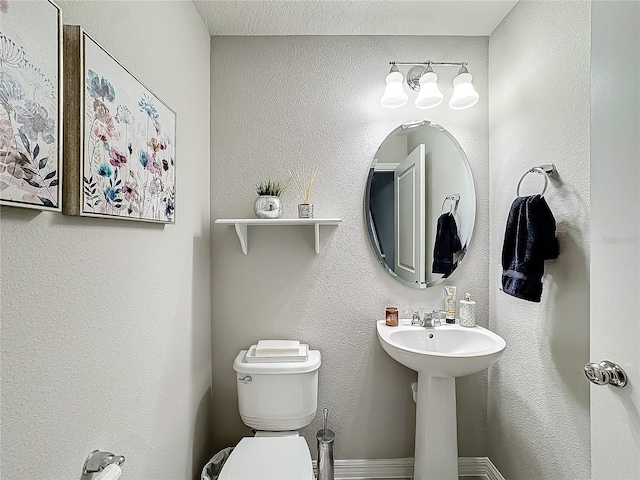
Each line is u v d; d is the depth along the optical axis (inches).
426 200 76.7
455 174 76.7
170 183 51.8
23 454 26.2
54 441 29.2
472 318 71.7
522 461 64.1
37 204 25.9
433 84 69.1
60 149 28.0
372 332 76.6
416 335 70.3
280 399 66.2
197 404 66.1
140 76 44.3
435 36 76.7
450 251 76.7
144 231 45.2
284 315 76.2
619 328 34.2
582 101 49.5
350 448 77.1
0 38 22.7
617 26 34.1
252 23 71.1
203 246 70.2
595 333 37.3
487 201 77.0
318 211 76.1
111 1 38.0
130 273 41.6
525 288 54.7
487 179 77.1
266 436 66.4
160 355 49.9
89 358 33.9
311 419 68.6
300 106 75.8
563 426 53.4
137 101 41.7
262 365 66.6
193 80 64.5
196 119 66.2
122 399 39.7
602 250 36.4
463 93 68.6
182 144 58.8
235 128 75.4
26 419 26.5
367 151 76.3
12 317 25.3
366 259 76.5
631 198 32.8
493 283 75.0
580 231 49.9
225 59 75.2
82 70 31.2
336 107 76.0
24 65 24.6
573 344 51.3
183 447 58.6
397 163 76.3
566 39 52.5
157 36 49.3
